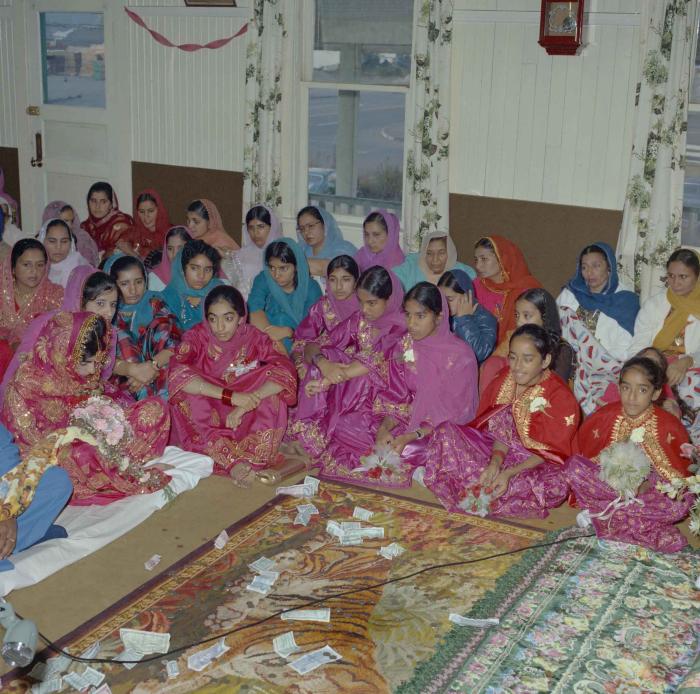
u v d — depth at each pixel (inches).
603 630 117.3
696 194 212.7
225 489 157.6
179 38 270.5
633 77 209.8
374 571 131.6
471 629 117.6
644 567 132.9
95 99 294.7
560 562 134.2
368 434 165.9
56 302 197.9
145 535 141.3
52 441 133.6
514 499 148.9
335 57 249.1
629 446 139.4
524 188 227.9
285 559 134.3
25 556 128.6
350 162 254.4
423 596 125.1
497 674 108.4
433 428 163.3
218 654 111.6
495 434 153.6
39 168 312.2
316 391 169.5
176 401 165.3
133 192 293.4
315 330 186.5
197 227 239.1
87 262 228.7
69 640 114.2
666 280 195.8
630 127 212.5
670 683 107.0
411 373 164.2
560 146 221.5
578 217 223.0
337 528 142.3
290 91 253.8
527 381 148.9
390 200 251.8
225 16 260.4
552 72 218.2
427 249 214.2
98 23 285.7
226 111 268.1
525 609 122.0
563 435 150.6
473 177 233.5
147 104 282.4
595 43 212.4
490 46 223.8
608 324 189.0
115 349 165.9
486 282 206.1
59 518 142.0
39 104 305.9
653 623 119.0
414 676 108.2
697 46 204.8
